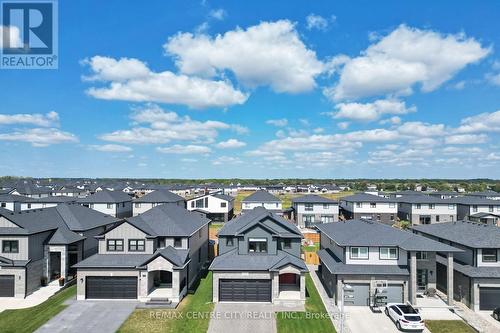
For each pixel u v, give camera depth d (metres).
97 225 44.75
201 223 45.56
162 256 32.19
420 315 28.97
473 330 26.72
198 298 33.50
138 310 30.05
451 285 30.88
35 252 35.50
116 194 82.19
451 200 83.56
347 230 38.56
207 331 26.05
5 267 33.53
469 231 36.50
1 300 32.62
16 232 34.31
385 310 30.12
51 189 119.31
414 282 30.67
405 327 26.22
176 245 36.59
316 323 27.83
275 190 185.25
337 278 31.91
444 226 41.34
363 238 34.03
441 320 28.47
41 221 38.41
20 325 26.92
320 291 35.69
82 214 45.59
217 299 32.34
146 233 35.22
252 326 27.06
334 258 36.28
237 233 36.44
